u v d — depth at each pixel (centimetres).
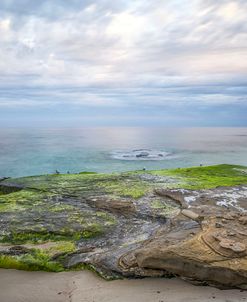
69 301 736
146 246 853
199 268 746
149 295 730
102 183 1753
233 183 1711
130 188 1611
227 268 722
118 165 4719
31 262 907
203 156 5728
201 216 1041
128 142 9256
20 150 6525
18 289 793
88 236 1072
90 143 8612
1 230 1106
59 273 877
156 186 1644
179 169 2284
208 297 703
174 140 10419
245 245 769
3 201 1427
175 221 1091
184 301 691
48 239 1061
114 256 894
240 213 985
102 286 793
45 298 751
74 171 4250
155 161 5109
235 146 7875
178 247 785
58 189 1625
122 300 718
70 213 1266
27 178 1969
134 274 814
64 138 10769
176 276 791
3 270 889
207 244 786
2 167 4547
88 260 909
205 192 1485
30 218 1208
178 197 1398
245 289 726
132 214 1240
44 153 6066
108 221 1184
